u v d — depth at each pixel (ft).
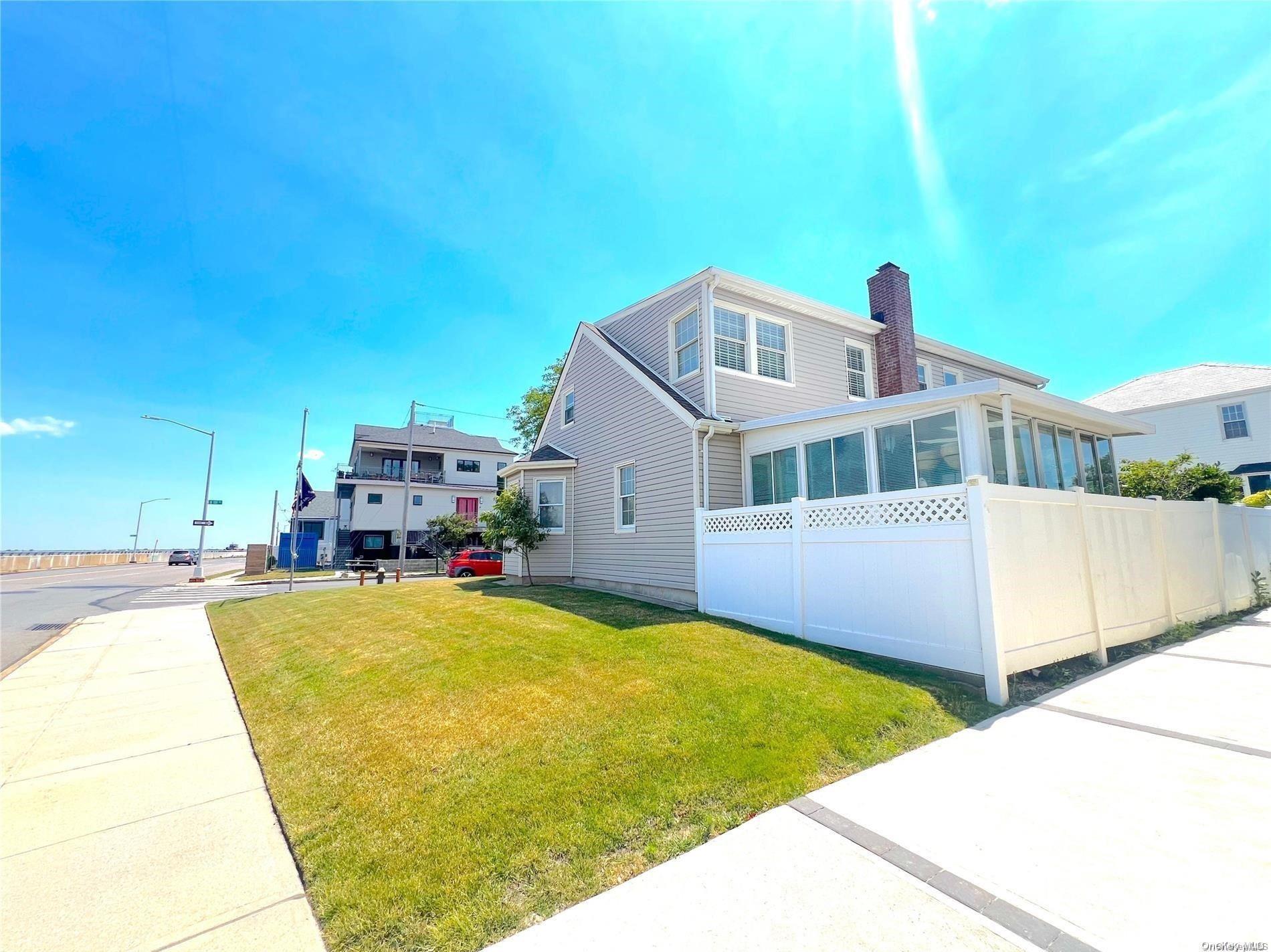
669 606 29.58
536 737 12.78
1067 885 7.39
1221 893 7.09
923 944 6.35
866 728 13.10
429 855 8.70
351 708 16.10
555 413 53.83
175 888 8.27
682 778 10.76
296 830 9.84
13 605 50.83
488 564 78.74
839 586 20.33
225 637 31.32
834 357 41.98
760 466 33.22
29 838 9.84
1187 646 22.40
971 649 16.21
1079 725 13.75
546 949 6.54
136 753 14.15
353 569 100.48
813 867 8.05
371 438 121.08
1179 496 46.50
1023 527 17.66
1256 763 11.27
